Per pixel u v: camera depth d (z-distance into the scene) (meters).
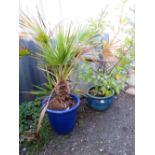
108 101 1.70
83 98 1.98
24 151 1.31
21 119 1.55
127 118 1.68
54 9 1.59
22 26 1.19
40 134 1.42
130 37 1.72
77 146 1.37
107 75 1.65
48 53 1.18
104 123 1.62
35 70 1.76
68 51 1.19
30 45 1.57
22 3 1.44
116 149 1.33
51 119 1.38
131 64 1.64
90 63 1.63
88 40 1.43
